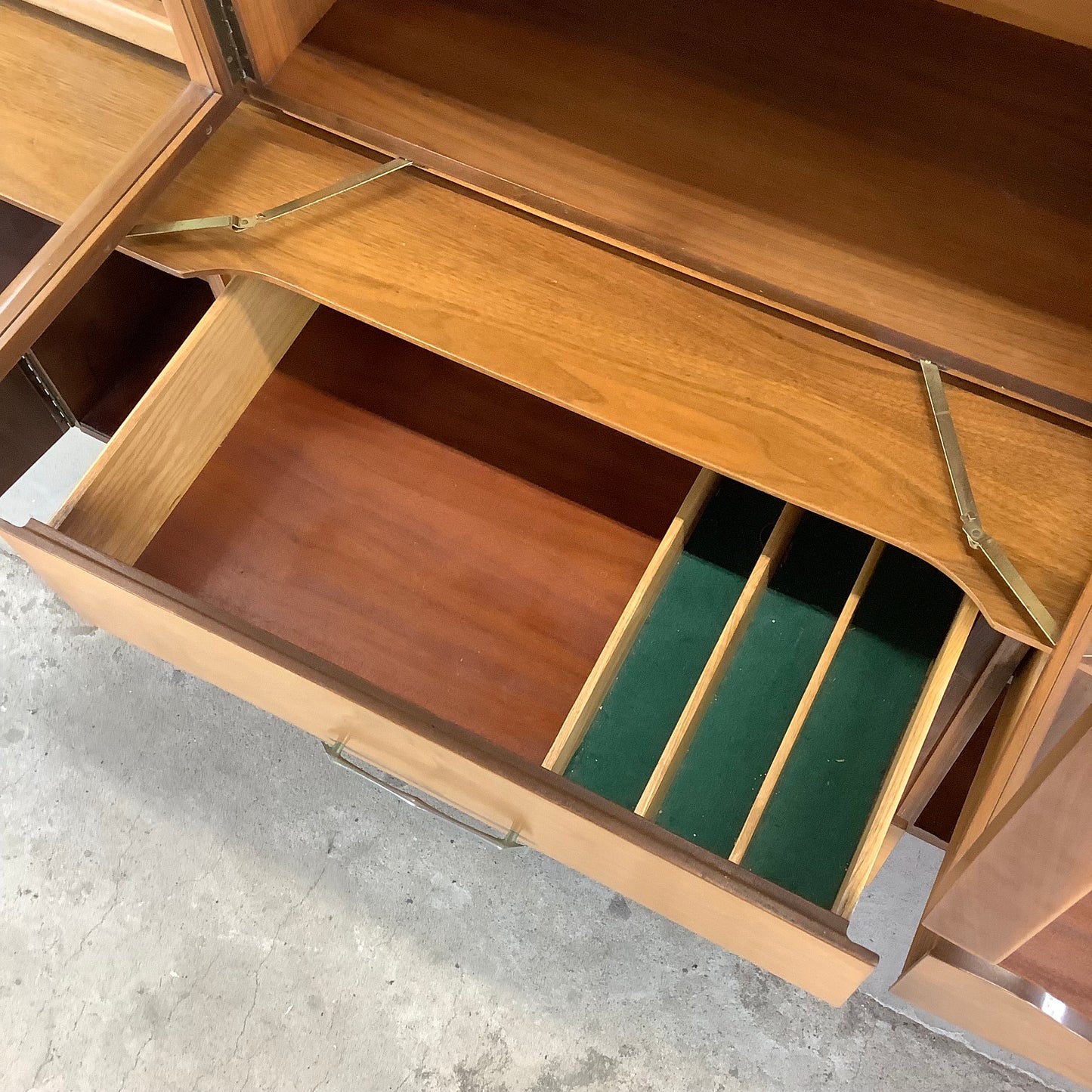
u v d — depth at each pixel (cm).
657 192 99
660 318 98
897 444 92
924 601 108
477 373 125
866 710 104
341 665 110
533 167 100
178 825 136
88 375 123
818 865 99
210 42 100
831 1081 124
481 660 110
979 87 103
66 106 107
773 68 105
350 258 101
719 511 115
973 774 116
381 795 137
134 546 109
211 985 129
